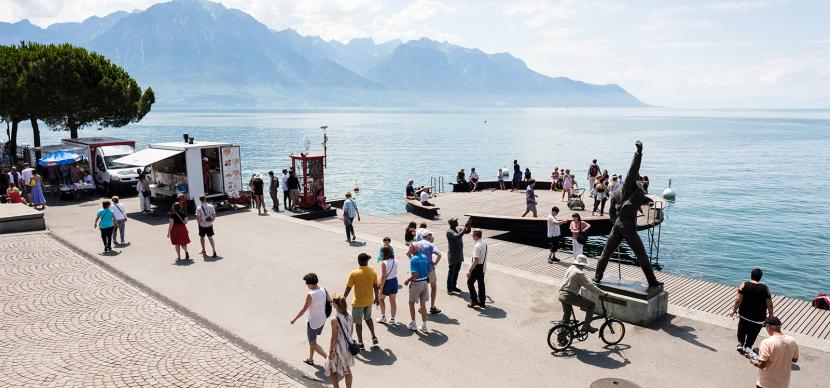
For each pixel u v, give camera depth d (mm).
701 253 25750
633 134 139250
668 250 26109
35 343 9891
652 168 63500
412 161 68562
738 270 23172
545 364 9320
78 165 28344
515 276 14508
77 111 34469
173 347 9773
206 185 23922
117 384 8352
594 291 9836
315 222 21828
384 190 45250
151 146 23828
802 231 30578
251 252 16719
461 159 71625
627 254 24531
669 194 32469
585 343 10211
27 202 25359
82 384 8344
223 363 9164
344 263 15500
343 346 7879
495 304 12328
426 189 30812
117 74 35781
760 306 9328
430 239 12328
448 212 26859
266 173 54062
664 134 140500
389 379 8773
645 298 10938
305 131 143000
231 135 122875
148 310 11648
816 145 101500
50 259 15695
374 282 9828
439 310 11883
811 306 12758
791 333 10688
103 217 16297
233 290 13070
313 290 9000
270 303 12203
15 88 30719
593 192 25594
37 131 36219
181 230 15531
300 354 9633
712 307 12664
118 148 28781
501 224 23906
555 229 16719
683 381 8711
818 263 24469
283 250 16984
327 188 46188
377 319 11383
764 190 46312
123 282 13602
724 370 9086
